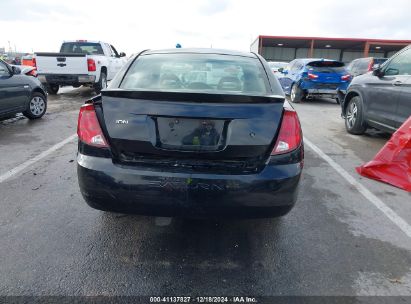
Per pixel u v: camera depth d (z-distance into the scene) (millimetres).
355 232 3010
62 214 3182
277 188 2357
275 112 2398
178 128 2330
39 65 11109
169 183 2303
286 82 13148
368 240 2889
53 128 6777
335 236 2936
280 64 18812
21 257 2527
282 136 2395
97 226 2984
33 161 4664
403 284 2346
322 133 6996
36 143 5605
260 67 3162
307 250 2717
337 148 5770
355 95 6879
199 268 2459
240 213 2396
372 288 2301
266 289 2270
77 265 2455
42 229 2920
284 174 2365
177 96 2328
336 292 2256
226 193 2311
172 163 2346
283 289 2271
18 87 6879
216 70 3027
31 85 7355
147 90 2414
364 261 2594
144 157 2377
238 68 3090
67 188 3770
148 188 2322
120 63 14062
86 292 2195
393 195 3820
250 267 2486
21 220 3061
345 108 7191
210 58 3227
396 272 2475
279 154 2377
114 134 2377
